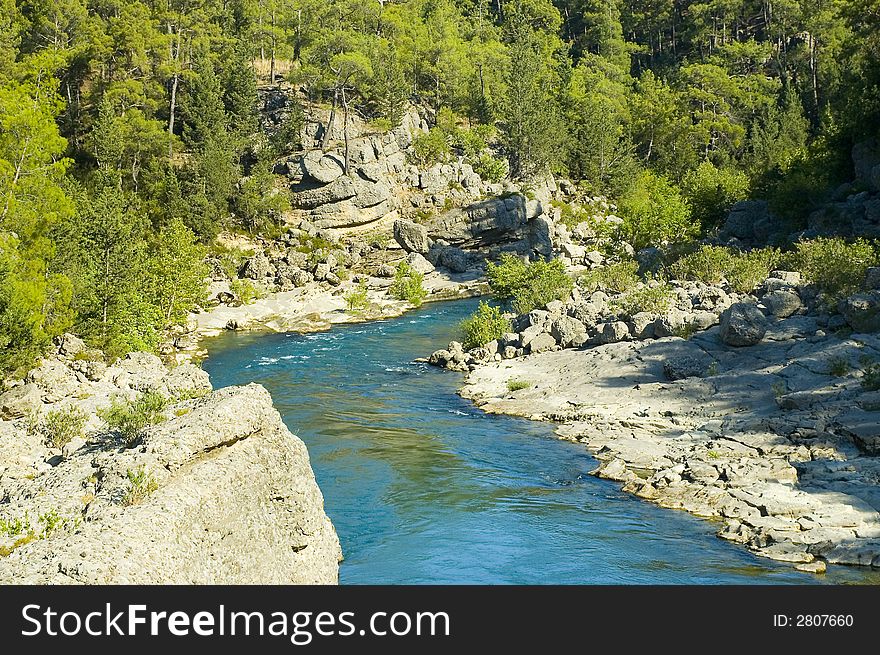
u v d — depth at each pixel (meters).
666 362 43.97
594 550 24.67
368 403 44.56
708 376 41.78
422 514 27.84
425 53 133.12
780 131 131.12
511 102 125.94
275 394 47.09
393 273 92.00
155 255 73.06
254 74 113.56
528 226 102.56
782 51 162.00
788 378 38.97
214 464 18.91
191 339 67.06
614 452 34.00
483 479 31.52
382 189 102.69
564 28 193.88
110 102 94.44
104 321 51.59
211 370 54.88
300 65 112.81
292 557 20.28
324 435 37.88
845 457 31.00
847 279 45.38
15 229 46.75
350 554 24.36
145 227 82.25
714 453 32.25
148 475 18.22
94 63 103.56
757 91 147.00
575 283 71.62
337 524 26.89
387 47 122.38
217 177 93.94
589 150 134.00
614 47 177.75
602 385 43.66
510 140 125.31
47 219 48.28
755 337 43.38
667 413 38.44
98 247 54.12
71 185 72.06
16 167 47.50
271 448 20.58
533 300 63.59
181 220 86.75
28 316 41.62
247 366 56.19
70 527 17.31
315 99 117.31
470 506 28.59
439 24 149.75
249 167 105.25
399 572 22.94
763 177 89.75
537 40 164.00
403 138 113.75
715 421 36.38
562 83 150.38
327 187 100.56
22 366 40.66
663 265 68.88
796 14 153.62
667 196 111.06
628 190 131.00
